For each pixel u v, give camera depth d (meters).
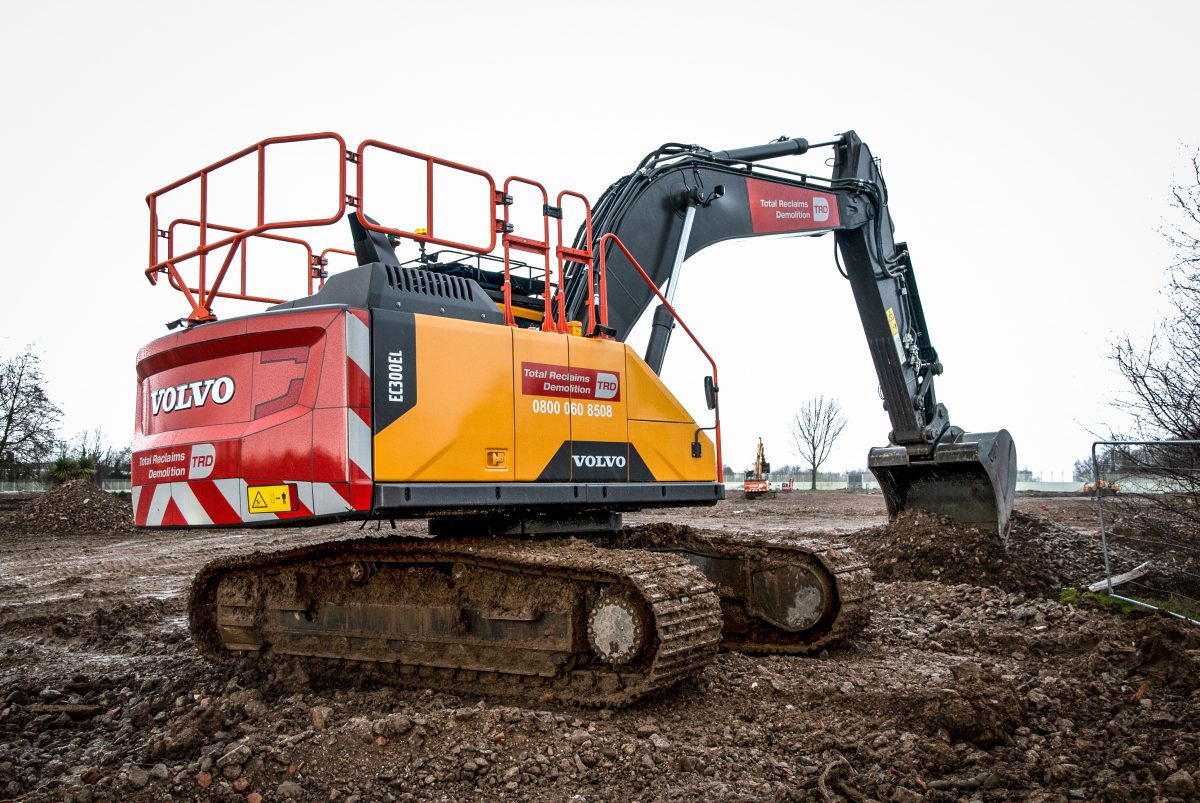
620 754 4.96
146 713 6.13
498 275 7.79
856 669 6.81
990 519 11.51
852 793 4.44
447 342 6.08
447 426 5.99
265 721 5.71
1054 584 10.57
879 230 11.74
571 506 6.85
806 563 7.52
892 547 11.60
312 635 6.93
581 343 6.85
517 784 4.66
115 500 25.70
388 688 6.59
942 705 5.25
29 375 33.78
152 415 6.76
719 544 7.87
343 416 5.60
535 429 6.45
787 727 5.43
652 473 7.18
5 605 11.98
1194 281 9.83
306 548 6.89
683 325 7.66
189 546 19.86
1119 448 9.91
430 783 4.68
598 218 8.52
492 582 6.20
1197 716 5.28
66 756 5.42
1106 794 4.34
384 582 6.63
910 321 12.30
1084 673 6.32
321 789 4.68
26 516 24.00
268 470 5.84
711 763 4.84
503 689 6.19
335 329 5.71
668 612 5.46
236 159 6.53
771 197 10.22
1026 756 4.86
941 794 4.45
